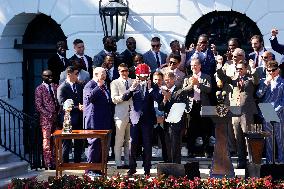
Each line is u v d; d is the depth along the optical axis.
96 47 48.28
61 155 38.19
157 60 44.31
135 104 39.44
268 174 34.53
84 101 40.16
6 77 50.50
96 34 48.25
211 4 47.34
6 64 50.50
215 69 42.62
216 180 33.66
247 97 40.59
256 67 42.03
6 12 49.91
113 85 40.53
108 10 45.44
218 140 36.97
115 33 45.75
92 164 38.12
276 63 40.72
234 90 40.84
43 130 42.62
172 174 35.28
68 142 41.62
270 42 44.38
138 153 43.50
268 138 40.75
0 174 40.00
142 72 39.47
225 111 36.62
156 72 40.06
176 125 39.28
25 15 50.03
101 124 39.94
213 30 47.88
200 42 42.78
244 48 47.50
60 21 48.84
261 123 41.31
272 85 40.84
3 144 46.03
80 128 41.72
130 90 39.47
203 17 47.72
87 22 48.38
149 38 47.72
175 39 47.66
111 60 42.19
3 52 50.34
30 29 51.12
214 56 43.16
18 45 50.75
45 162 42.69
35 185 33.78
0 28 50.03
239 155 40.78
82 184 33.84
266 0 46.75
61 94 41.69
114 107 41.28
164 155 41.78
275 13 46.75
